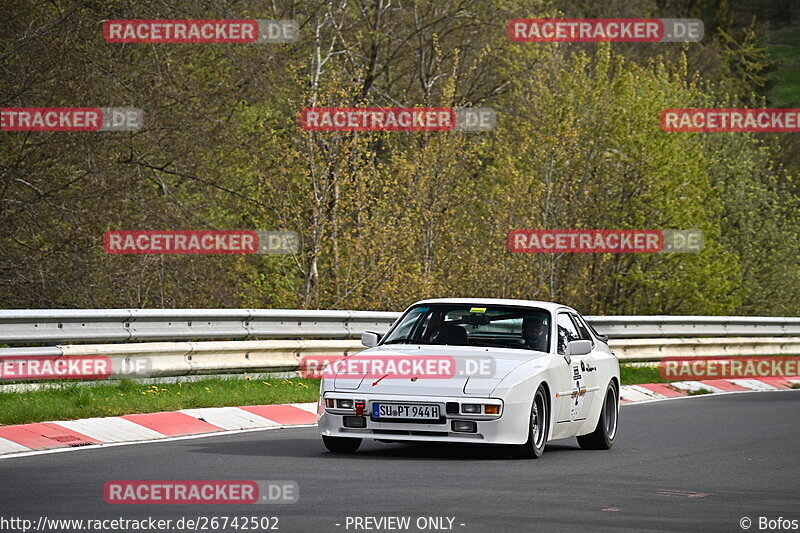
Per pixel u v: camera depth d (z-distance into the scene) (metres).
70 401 48.84
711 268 163.38
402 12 166.38
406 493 32.88
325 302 116.81
